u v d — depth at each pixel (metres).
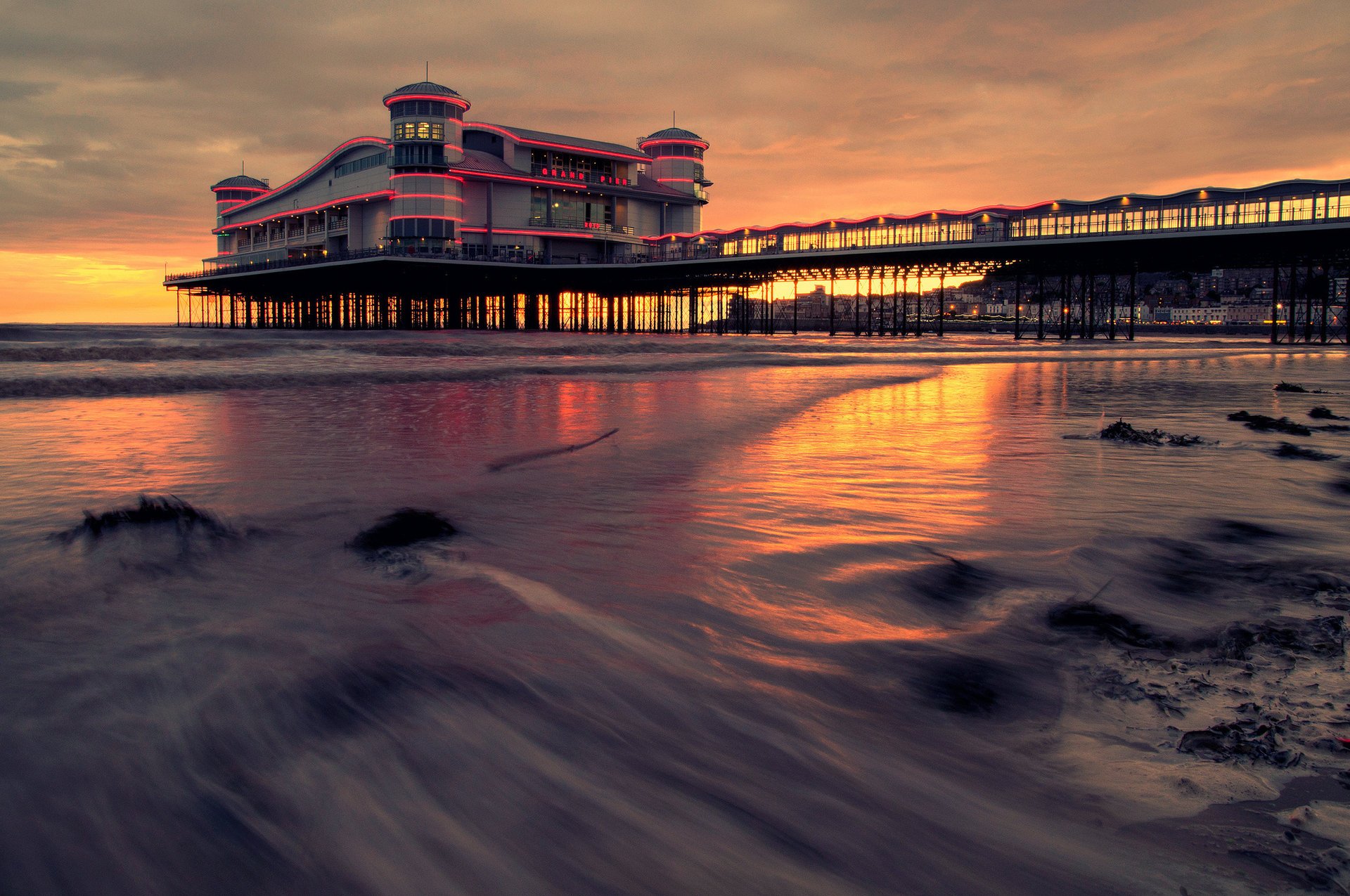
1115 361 34.72
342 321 104.50
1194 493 6.98
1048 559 4.88
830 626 3.69
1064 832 2.18
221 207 119.88
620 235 83.94
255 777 2.28
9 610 3.61
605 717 2.72
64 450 8.54
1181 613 3.97
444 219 74.00
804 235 66.12
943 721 2.81
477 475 7.50
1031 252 55.44
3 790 2.18
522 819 2.14
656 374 23.25
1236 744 2.65
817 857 2.04
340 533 5.18
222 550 4.69
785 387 18.92
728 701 2.88
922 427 11.64
